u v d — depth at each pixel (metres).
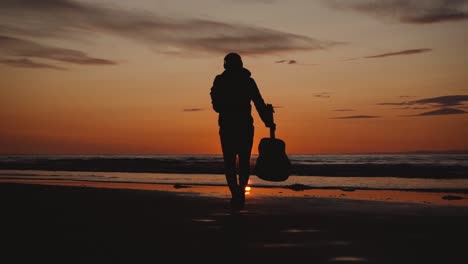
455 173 16.45
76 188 9.05
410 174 16.34
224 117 5.49
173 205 6.21
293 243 3.51
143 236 3.82
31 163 31.97
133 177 16.06
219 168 21.67
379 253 3.15
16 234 3.94
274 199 7.09
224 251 3.22
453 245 3.43
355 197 8.36
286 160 5.96
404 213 5.30
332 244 3.47
